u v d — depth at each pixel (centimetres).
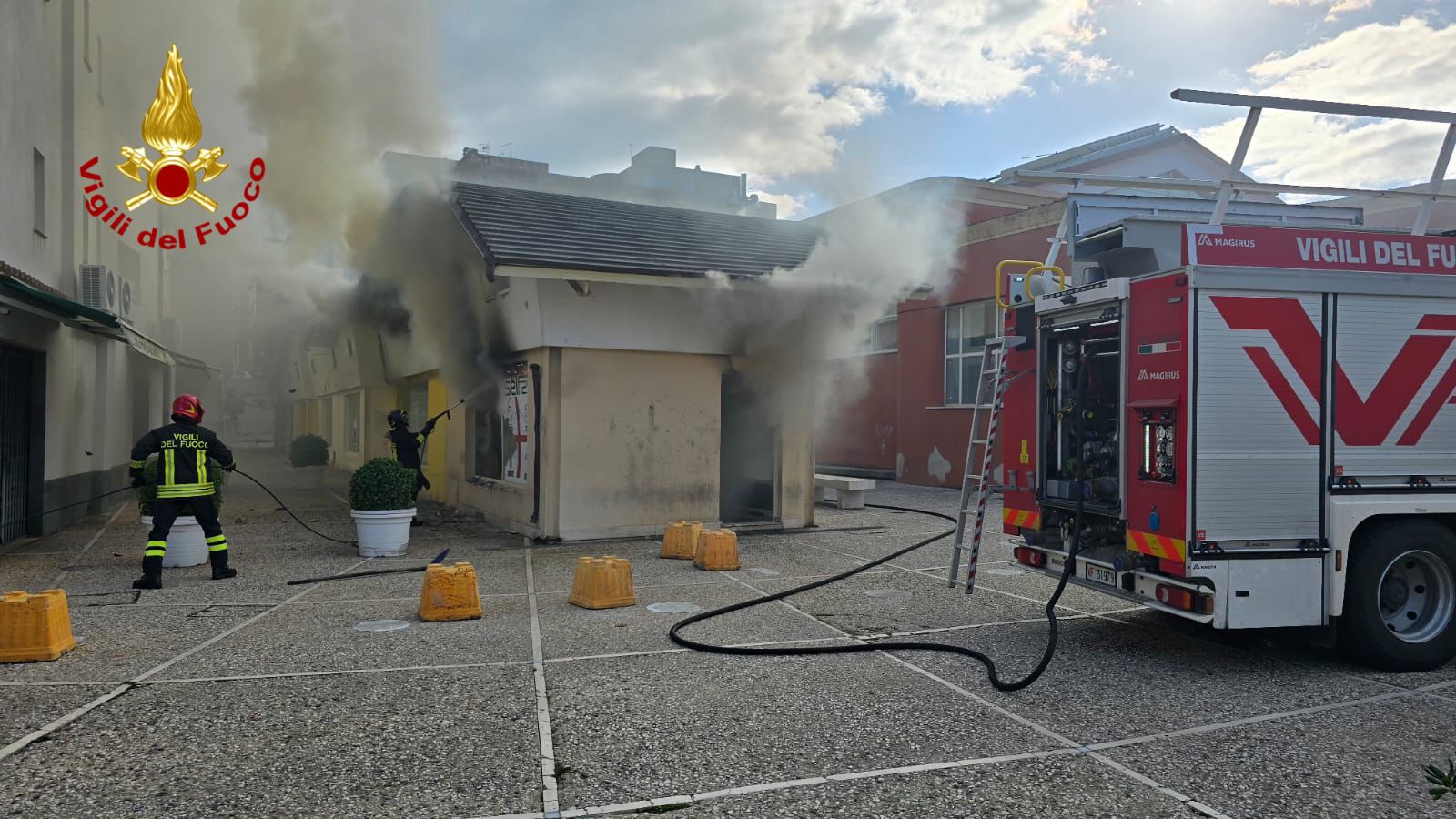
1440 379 538
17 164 912
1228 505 496
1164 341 511
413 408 1605
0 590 725
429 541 1010
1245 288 505
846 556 923
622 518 1026
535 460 1006
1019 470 653
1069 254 689
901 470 1792
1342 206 783
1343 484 514
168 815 319
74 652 536
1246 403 502
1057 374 627
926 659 538
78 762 367
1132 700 464
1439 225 1197
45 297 824
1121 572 538
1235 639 595
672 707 443
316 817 320
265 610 659
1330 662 543
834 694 466
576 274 899
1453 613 529
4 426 948
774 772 365
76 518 1162
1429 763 380
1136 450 530
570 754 381
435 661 523
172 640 568
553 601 697
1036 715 438
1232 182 581
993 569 849
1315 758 385
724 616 648
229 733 401
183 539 835
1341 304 521
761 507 1207
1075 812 331
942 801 339
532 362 1018
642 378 1038
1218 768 373
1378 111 575
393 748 386
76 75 1114
